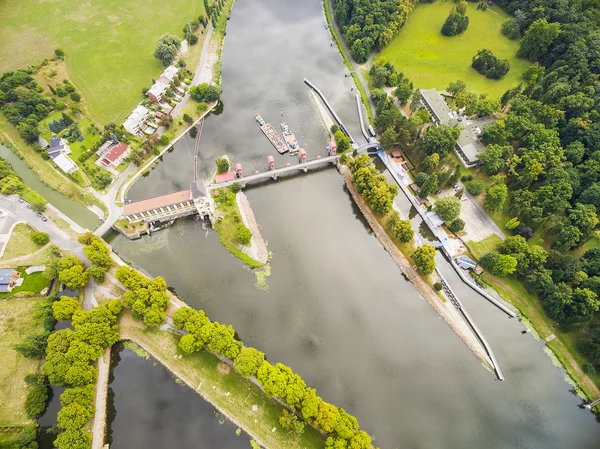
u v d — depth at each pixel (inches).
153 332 5949.8
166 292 6274.6
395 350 6058.1
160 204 7047.2
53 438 5157.5
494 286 6712.6
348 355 5974.4
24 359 5620.1
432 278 6781.5
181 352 5777.6
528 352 6117.1
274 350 5974.4
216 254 7027.6
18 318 6008.9
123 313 6117.1
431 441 5310.0
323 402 5093.5
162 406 5433.1
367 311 6451.8
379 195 7165.4
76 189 7800.2
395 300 6604.3
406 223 6875.0
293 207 7795.3
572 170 7180.1
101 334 5610.2
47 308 5974.4
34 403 5201.8
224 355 5590.6
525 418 5565.9
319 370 5802.2
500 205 7204.7
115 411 5418.3
